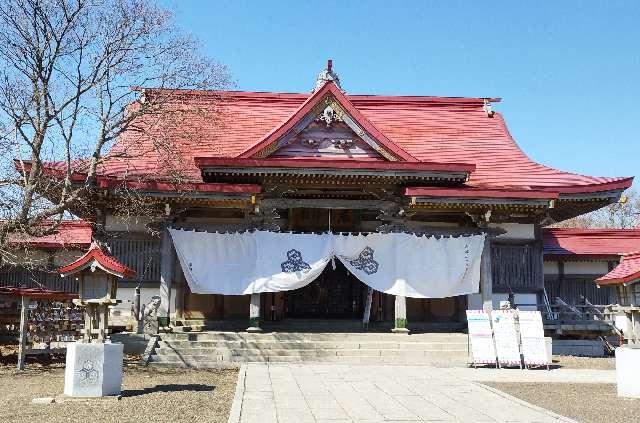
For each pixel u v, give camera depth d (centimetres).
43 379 1495
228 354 1933
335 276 2583
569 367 1888
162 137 2231
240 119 2862
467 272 2197
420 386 1420
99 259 1311
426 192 2144
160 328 2091
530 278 2364
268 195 2295
